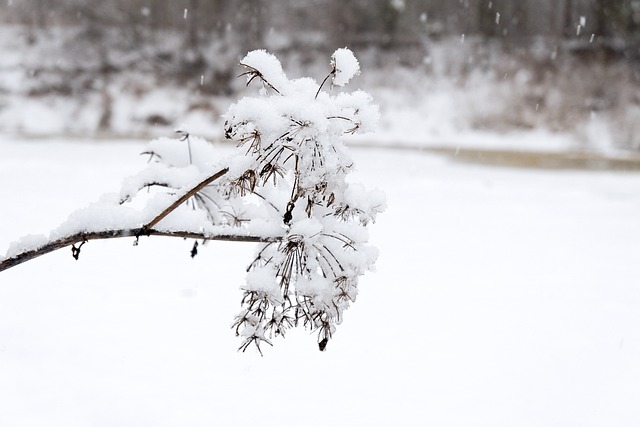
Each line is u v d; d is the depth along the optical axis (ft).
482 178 58.39
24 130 93.66
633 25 112.88
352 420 13.01
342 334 18.08
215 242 29.55
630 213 41.68
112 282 22.18
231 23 117.29
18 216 33.01
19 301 19.47
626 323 19.63
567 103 99.30
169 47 112.27
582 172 64.49
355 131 7.80
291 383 14.61
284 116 7.54
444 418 13.29
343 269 8.00
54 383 13.83
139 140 82.53
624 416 13.62
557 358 16.78
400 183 53.98
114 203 8.65
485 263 27.27
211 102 103.19
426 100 103.55
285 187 8.55
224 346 16.62
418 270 25.73
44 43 112.06
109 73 107.14
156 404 13.16
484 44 115.85
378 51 114.42
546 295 22.66
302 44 116.98
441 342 17.72
